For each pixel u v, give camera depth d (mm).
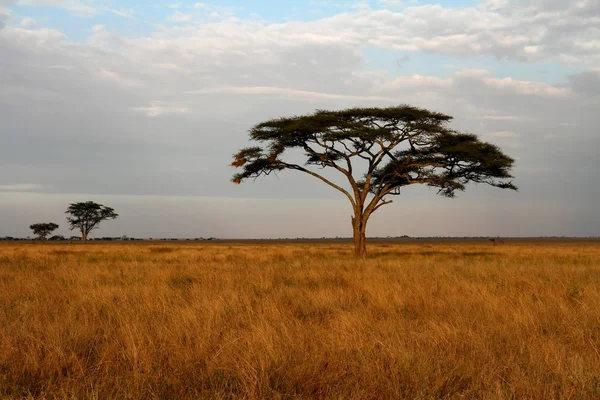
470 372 5016
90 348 5898
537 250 50375
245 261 23016
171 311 8062
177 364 5227
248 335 6297
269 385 4719
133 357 5375
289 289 11109
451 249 55312
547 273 15078
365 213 29547
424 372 4852
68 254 31609
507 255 33625
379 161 29250
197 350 5648
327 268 17594
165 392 4602
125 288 11156
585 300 9445
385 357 5391
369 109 27562
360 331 6621
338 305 9141
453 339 6203
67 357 5434
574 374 4812
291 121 28141
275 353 5387
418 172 29516
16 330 6465
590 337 6586
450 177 29750
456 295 10102
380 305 9031
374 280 12711
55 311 8102
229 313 8016
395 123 28328
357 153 28594
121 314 7809
